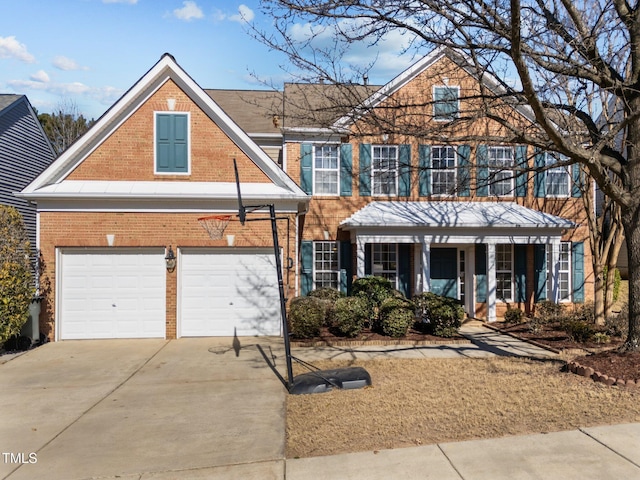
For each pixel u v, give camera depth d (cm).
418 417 571
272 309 1198
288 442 517
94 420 611
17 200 1700
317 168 1477
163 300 1163
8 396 720
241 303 1193
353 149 1475
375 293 1262
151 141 1183
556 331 1229
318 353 993
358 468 445
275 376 817
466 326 1359
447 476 423
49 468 471
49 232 1129
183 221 1166
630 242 765
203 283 1187
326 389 711
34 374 846
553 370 780
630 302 770
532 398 625
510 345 1083
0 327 955
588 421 538
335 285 1465
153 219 1158
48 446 528
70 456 500
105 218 1144
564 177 1529
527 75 619
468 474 425
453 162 1488
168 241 1162
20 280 1006
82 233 1136
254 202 1187
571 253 1526
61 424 598
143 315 1159
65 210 1132
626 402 587
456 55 898
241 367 884
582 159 707
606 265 1400
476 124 1381
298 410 627
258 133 1583
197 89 1180
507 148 1483
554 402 605
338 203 1469
